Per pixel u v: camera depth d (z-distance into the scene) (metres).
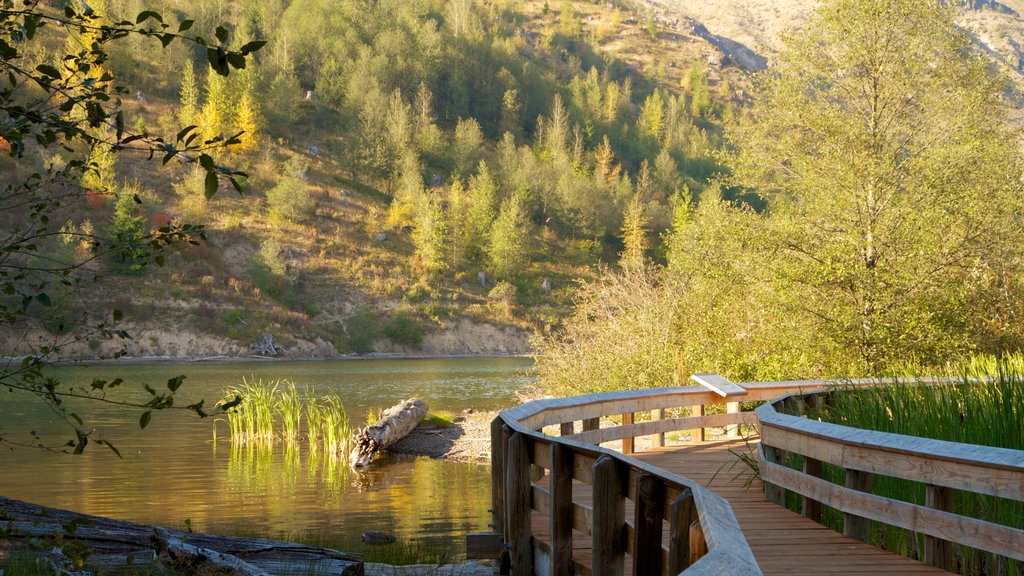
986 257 20.02
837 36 20.66
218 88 151.88
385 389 45.03
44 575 5.66
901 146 20.88
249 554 7.04
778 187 21.72
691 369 19.75
